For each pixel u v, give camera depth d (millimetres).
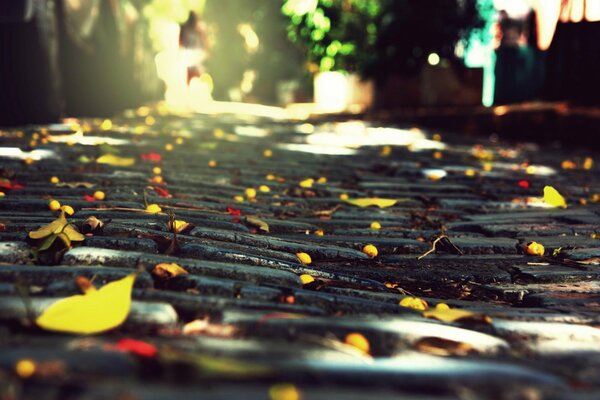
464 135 12531
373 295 2990
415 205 5426
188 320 2369
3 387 1630
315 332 2277
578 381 1999
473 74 16484
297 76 25875
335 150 8914
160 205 4539
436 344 2287
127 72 15266
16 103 9609
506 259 3848
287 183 6062
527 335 2484
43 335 2053
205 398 1654
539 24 13250
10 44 9453
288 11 19594
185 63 20031
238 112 17547
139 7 17750
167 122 12469
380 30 16938
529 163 8445
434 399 1778
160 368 1798
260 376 1828
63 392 1637
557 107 11570
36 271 2695
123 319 2094
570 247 4098
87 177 5426
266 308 2533
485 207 5406
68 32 10703
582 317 2721
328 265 3600
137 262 2959
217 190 5406
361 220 4707
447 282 3396
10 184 4863
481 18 16438
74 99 12883
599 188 6555
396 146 9758
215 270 2996
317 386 1807
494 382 1903
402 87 16844
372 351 2170
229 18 26781
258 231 4168
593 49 10914
